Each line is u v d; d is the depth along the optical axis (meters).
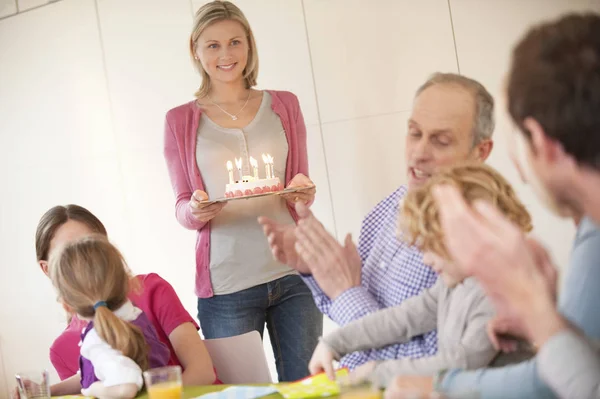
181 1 3.81
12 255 4.46
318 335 2.79
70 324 2.24
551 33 0.85
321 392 1.44
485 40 3.12
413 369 1.36
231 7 2.75
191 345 2.10
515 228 0.84
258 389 1.56
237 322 2.70
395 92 3.34
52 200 4.32
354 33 3.40
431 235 1.25
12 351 4.48
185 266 3.95
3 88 4.39
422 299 1.54
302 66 3.55
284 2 3.56
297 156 2.84
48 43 4.23
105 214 4.16
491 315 1.32
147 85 3.97
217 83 2.79
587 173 0.84
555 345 0.88
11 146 4.41
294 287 2.73
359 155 3.46
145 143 4.01
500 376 1.12
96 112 4.13
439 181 1.29
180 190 2.78
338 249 1.65
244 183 2.61
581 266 1.03
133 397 1.71
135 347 1.77
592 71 0.81
